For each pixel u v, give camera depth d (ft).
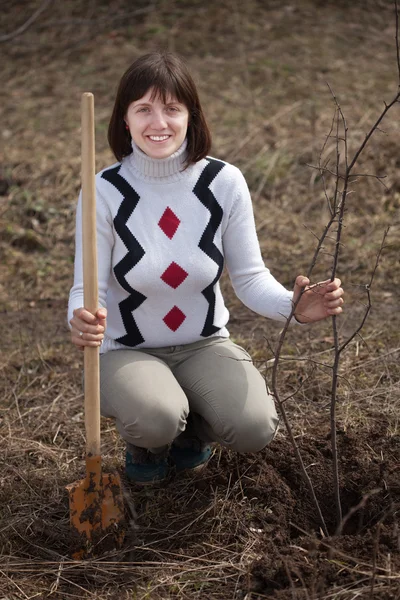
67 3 32.50
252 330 14.25
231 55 28.32
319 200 19.20
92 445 8.52
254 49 28.60
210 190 8.93
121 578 8.37
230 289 16.06
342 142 20.79
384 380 12.13
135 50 29.37
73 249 18.17
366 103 23.77
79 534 8.63
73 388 12.59
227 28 30.12
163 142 8.59
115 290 9.02
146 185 8.84
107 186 8.82
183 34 29.99
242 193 9.09
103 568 8.46
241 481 9.65
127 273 8.73
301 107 23.91
